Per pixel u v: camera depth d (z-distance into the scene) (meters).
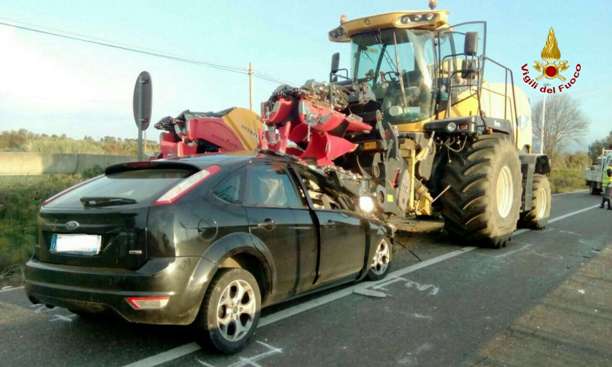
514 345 4.23
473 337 4.40
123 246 3.64
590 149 56.44
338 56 9.43
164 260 3.60
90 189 4.27
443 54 8.66
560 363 3.88
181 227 3.69
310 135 6.34
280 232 4.45
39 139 28.47
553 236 10.11
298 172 5.09
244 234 4.11
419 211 8.22
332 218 5.18
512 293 5.77
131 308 3.54
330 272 5.14
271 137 6.14
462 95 8.89
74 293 3.71
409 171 7.90
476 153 8.15
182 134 7.79
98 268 3.72
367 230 5.81
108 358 3.91
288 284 4.57
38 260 4.07
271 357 3.94
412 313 5.03
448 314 5.01
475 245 8.57
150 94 6.94
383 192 6.95
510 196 8.74
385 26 8.59
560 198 22.41
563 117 36.75
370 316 4.92
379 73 8.77
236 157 4.53
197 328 3.85
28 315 4.93
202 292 3.73
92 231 3.78
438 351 4.09
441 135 8.51
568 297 5.63
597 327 4.68
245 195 4.30
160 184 3.98
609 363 3.89
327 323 4.71
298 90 6.11
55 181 13.72
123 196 3.90
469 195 7.95
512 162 8.67
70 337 4.35
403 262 7.32
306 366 3.79
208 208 3.92
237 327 4.04
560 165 44.00
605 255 8.03
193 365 3.79
